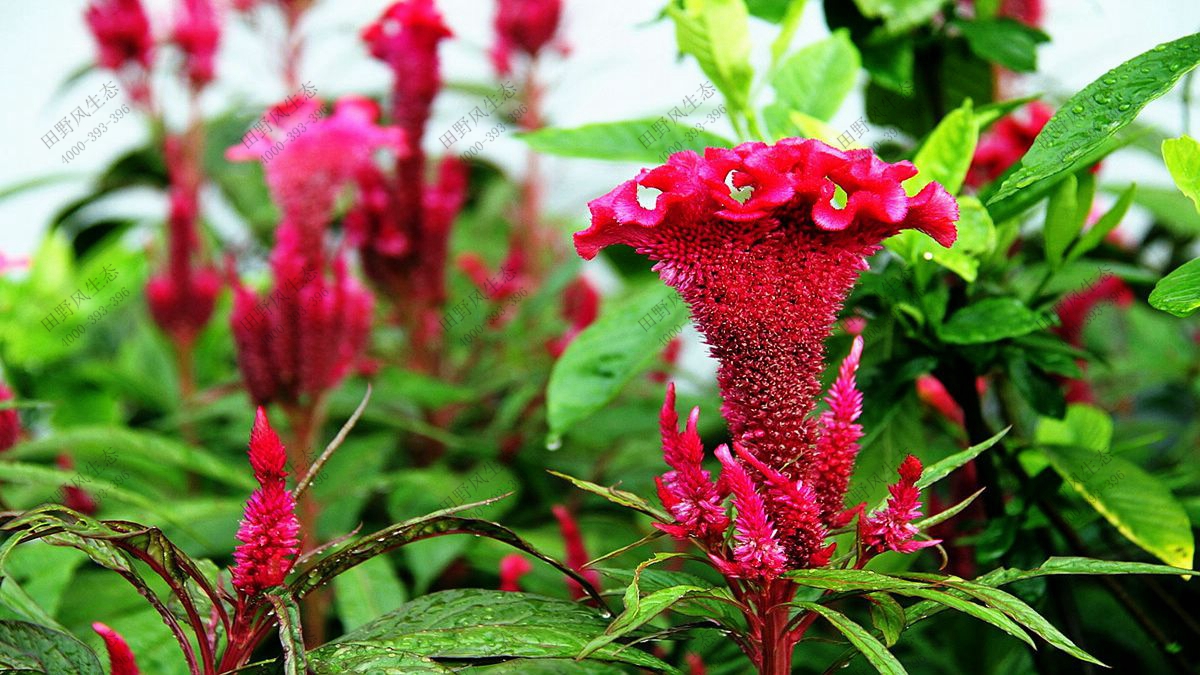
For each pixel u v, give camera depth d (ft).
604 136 3.10
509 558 3.11
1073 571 2.45
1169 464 4.46
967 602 2.32
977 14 3.49
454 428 4.80
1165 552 2.89
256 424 2.44
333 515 4.16
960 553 3.30
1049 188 2.99
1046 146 2.44
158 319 4.82
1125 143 2.93
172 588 2.48
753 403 2.43
